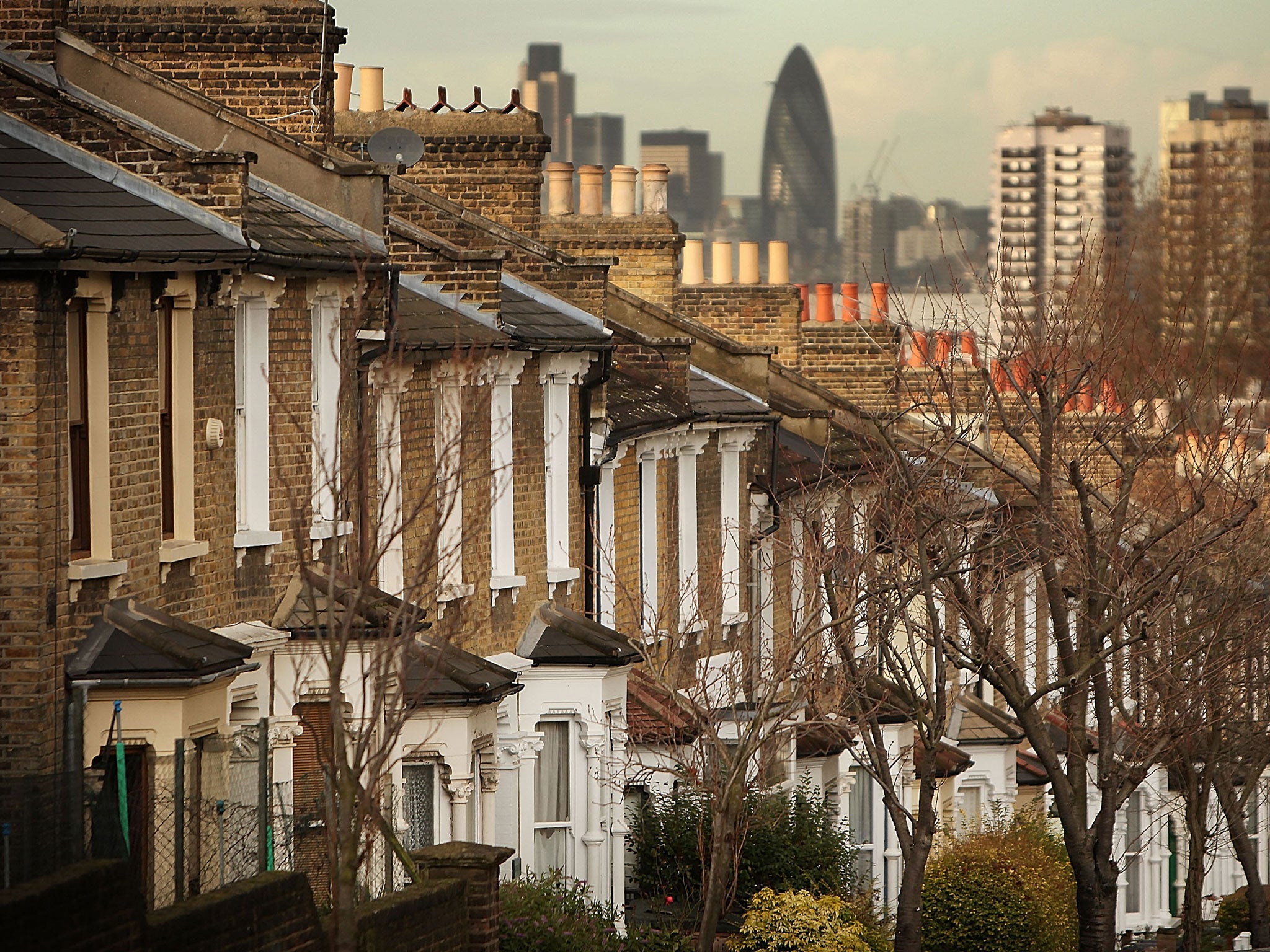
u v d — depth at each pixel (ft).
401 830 115.03
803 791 160.76
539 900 119.55
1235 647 150.00
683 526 169.27
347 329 118.42
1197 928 154.92
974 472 192.13
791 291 227.61
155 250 99.09
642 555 163.53
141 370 100.27
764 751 121.39
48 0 120.67
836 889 153.69
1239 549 155.94
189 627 99.86
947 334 155.43
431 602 117.08
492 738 126.72
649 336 179.11
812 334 242.17
